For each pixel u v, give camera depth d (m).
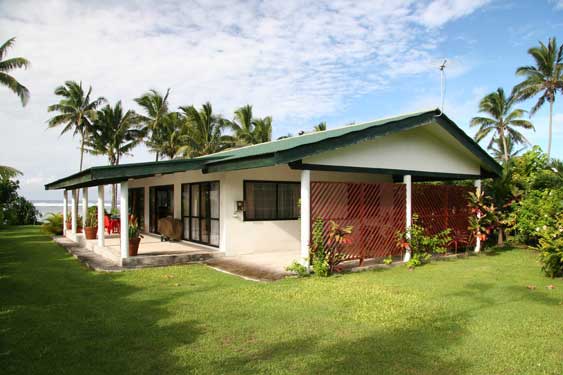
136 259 9.50
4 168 20.14
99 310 5.73
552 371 3.80
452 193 11.74
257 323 5.13
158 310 5.72
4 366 3.85
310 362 3.97
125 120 33.81
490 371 3.80
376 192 9.68
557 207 10.23
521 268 9.43
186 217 13.21
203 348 4.30
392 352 4.22
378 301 6.23
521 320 5.34
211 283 7.61
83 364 3.90
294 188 12.13
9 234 19.45
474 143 10.95
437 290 7.05
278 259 10.26
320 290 6.95
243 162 8.45
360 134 8.53
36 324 5.09
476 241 12.27
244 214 11.09
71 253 11.98
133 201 18.42
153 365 3.88
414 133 10.37
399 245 9.84
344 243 8.75
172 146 35.62
